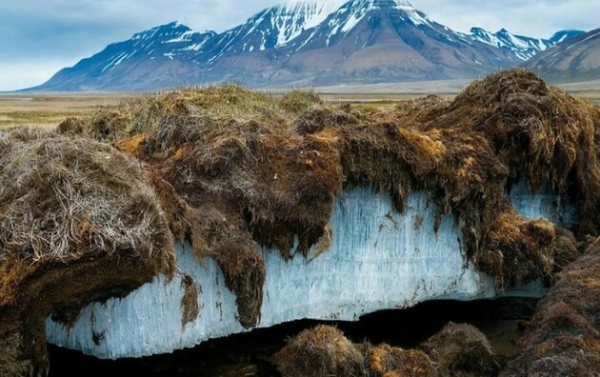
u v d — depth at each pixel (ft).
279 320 43.04
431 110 61.77
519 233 48.96
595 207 55.57
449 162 47.29
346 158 44.14
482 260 48.44
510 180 53.42
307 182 41.73
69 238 30.07
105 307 35.53
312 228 42.11
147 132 50.03
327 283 44.60
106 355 36.32
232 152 41.37
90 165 33.53
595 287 38.83
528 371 31.91
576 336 34.01
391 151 45.14
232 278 38.34
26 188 31.50
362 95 367.45
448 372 37.11
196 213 38.22
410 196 46.29
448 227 47.83
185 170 40.91
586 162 55.72
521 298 49.83
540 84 56.03
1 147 35.17
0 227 29.84
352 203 44.96
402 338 43.06
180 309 37.86
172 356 38.11
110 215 31.48
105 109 61.72
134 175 35.09
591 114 62.34
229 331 40.45
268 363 38.81
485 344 39.11
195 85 69.67
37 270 29.22
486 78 59.47
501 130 52.39
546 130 52.75
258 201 40.47
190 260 37.91
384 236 45.93
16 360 29.35
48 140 34.42
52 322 34.58
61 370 35.42
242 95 61.36
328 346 37.06
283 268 42.68
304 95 67.41
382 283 46.19
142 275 32.30
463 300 49.19
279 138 44.70
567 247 50.42
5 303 28.43
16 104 285.23
